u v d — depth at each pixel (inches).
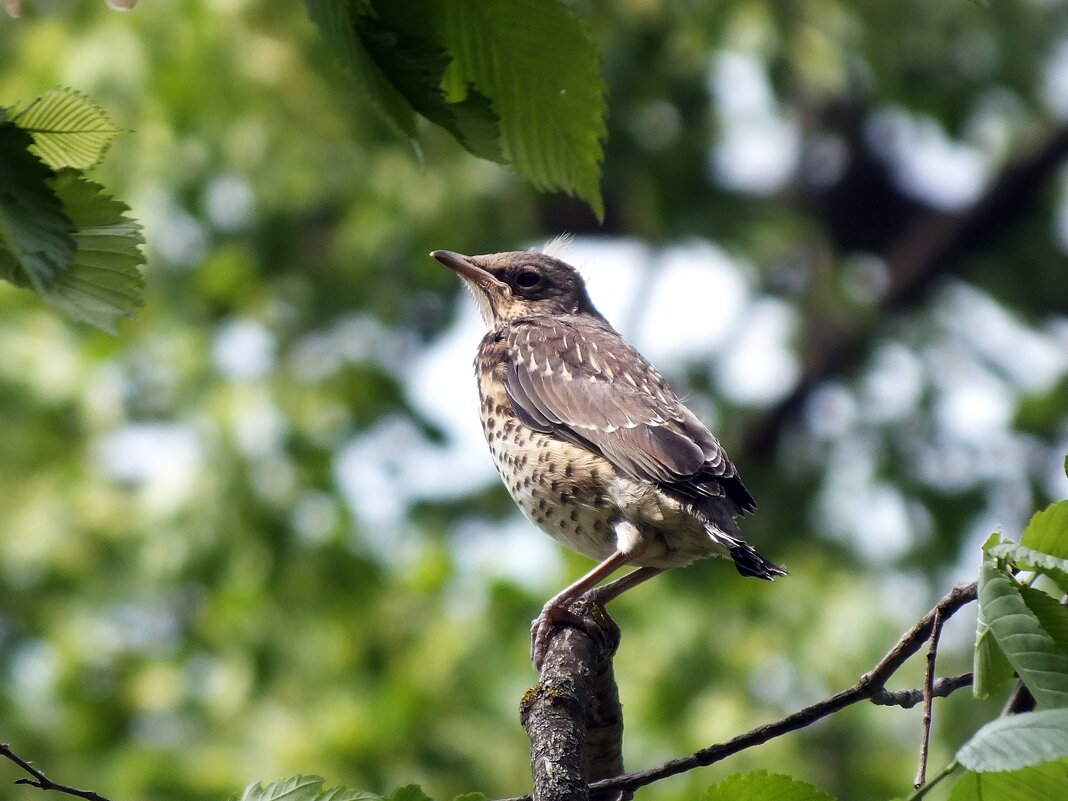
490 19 138.5
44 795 521.3
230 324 614.2
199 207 614.2
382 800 159.2
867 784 527.2
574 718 202.8
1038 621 141.6
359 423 598.9
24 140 115.6
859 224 832.3
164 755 501.4
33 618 567.5
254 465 542.3
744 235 659.4
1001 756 124.4
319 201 619.5
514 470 300.5
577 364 307.4
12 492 571.8
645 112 622.5
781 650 553.9
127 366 591.5
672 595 564.4
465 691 498.9
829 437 740.0
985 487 689.0
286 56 559.2
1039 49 673.6
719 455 285.3
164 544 537.6
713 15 597.9
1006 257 797.9
